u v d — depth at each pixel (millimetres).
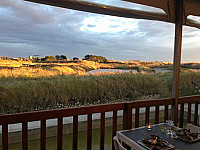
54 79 5582
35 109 5020
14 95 4672
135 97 6426
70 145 3477
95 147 3350
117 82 6211
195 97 3123
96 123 4453
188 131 1972
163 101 2807
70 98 5590
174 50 2975
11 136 3566
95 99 5922
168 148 1580
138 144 1660
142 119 5105
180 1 2854
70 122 4152
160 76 7461
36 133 3793
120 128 4418
